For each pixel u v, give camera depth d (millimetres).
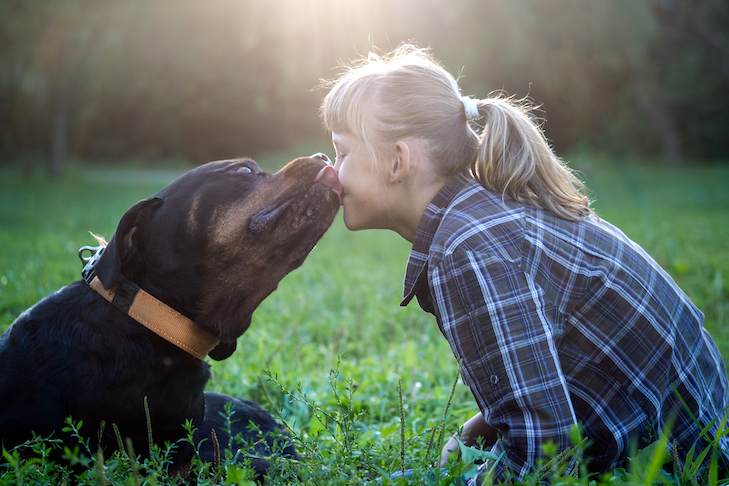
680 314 2408
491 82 24109
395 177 2500
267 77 30078
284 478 2252
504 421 2148
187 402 2566
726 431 2145
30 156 26219
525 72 24047
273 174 2797
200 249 2586
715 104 30703
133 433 2436
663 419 2330
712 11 29609
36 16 20203
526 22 22750
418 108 2459
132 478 1990
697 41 30109
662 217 12664
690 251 8312
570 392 2275
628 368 2258
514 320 2131
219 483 2178
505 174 2389
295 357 4539
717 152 30969
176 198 2629
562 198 2447
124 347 2439
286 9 24469
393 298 6453
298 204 2693
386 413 3600
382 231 12586
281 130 33875
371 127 2500
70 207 15484
